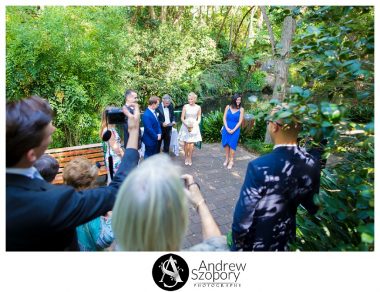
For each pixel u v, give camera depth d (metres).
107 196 0.98
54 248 0.93
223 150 5.89
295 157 1.26
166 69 10.83
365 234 0.95
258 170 1.24
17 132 0.88
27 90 4.36
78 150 3.83
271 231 1.26
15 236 0.83
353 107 1.39
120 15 5.86
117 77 5.80
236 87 14.20
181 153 5.63
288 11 1.79
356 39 1.40
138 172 0.76
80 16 4.72
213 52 13.12
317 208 1.34
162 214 0.72
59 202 0.86
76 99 4.46
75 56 4.39
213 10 17.11
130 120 1.19
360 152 1.47
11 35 4.09
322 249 1.25
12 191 0.86
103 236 1.67
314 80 1.45
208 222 1.10
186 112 4.80
